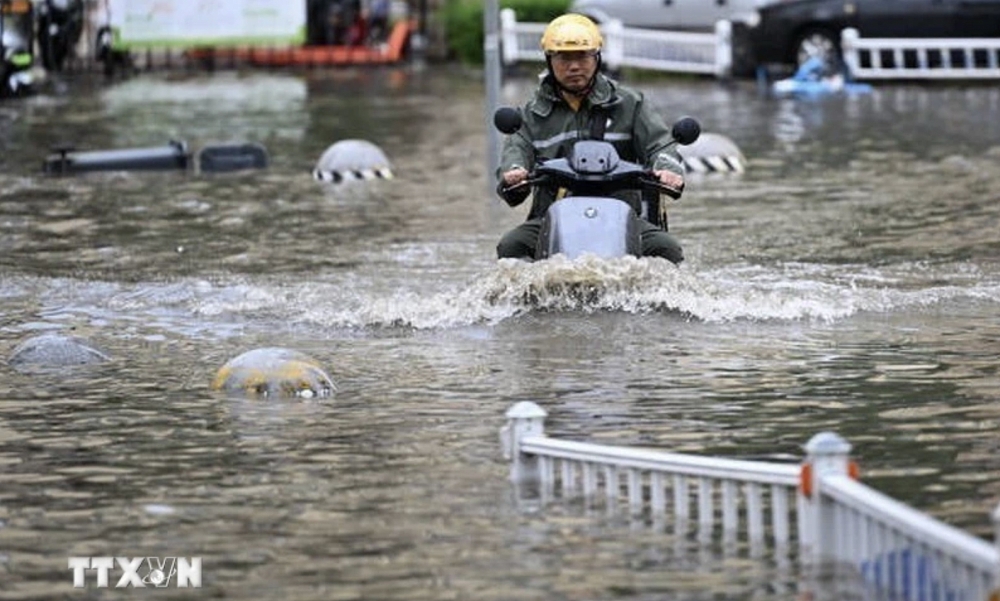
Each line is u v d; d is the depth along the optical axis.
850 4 74.62
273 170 50.03
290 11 87.31
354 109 68.38
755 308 27.95
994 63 75.00
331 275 32.50
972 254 33.62
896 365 24.27
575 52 28.50
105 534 17.72
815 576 15.80
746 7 79.25
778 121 61.00
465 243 36.16
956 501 18.03
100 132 60.72
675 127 28.44
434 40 97.25
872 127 58.31
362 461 20.08
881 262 32.84
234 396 23.36
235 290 30.97
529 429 19.12
